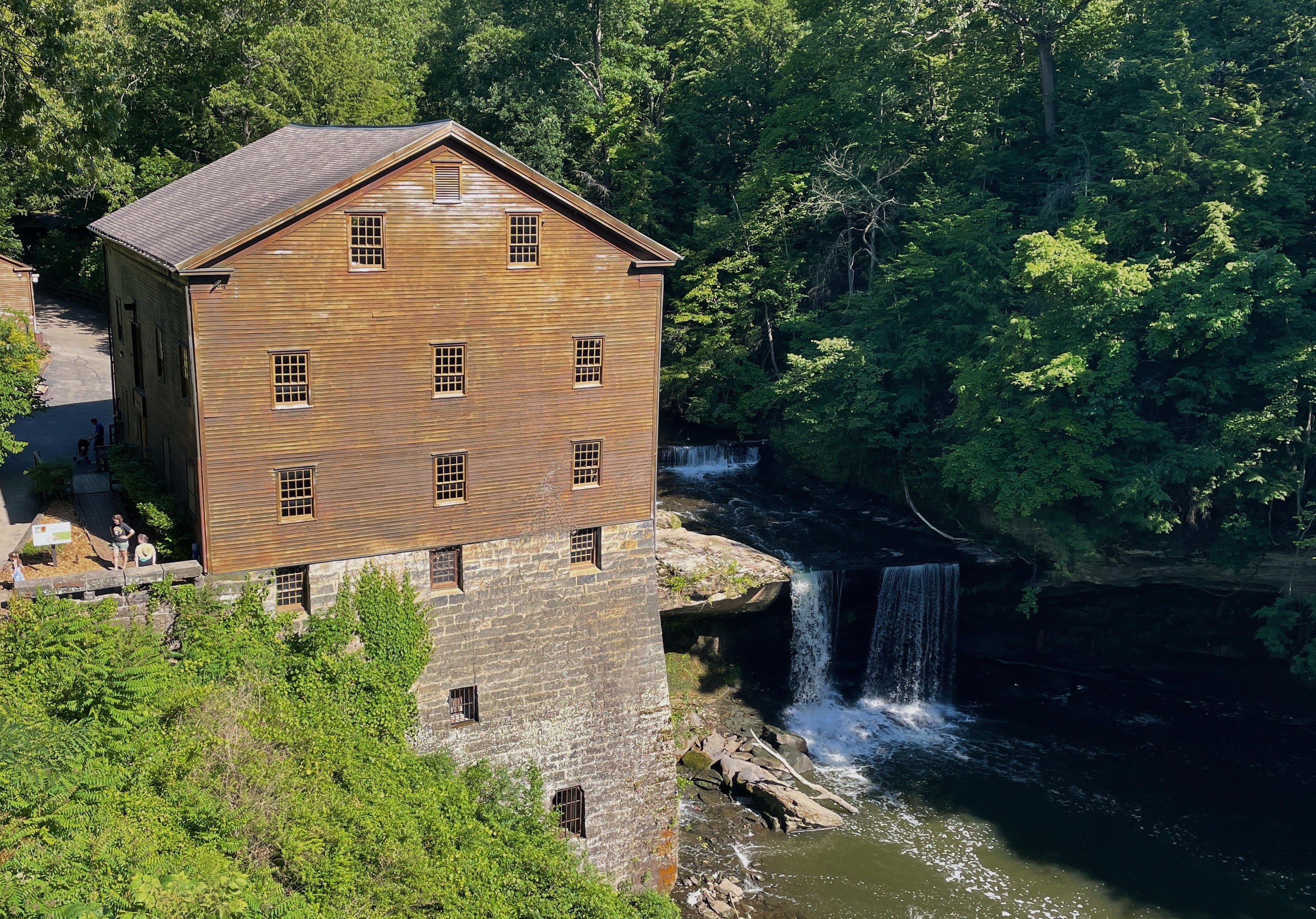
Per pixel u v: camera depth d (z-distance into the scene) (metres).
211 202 36.09
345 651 32.16
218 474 30.03
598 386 35.09
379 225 30.86
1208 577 46.00
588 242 33.97
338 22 71.69
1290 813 42.31
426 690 33.53
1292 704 46.91
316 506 31.50
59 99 28.14
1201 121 48.25
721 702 47.09
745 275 67.38
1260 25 51.78
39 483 38.97
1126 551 46.44
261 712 28.59
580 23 73.62
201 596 30.27
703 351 67.81
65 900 19.97
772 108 74.44
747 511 56.28
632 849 37.19
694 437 67.75
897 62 63.38
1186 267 44.69
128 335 40.66
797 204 67.81
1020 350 46.53
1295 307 43.12
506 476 34.09
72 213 78.50
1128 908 36.22
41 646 26.83
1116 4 61.09
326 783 27.50
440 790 30.69
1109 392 45.16
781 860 37.69
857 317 59.75
